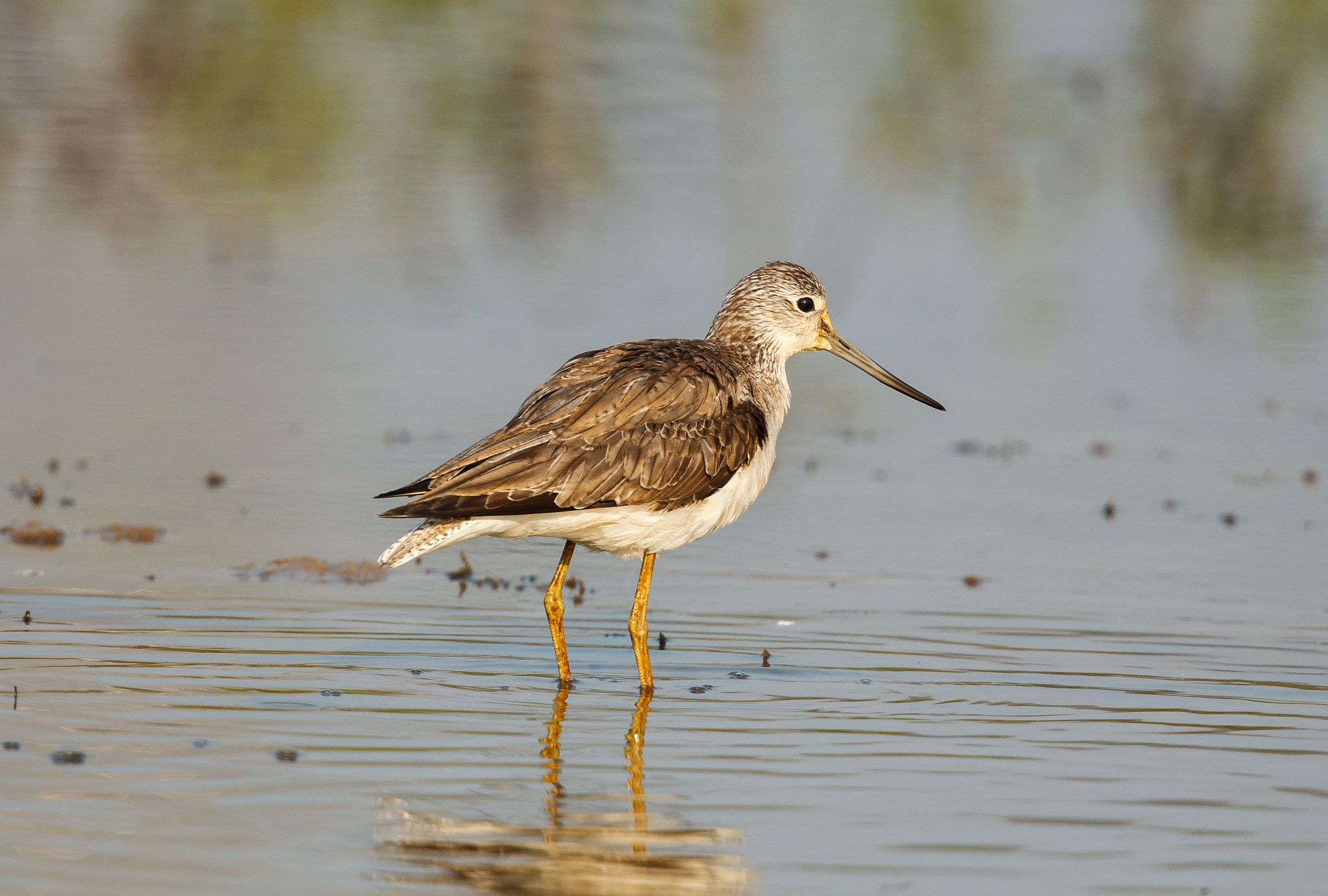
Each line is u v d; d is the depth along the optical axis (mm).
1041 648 11523
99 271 21547
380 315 20531
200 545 13414
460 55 29484
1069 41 30938
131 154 25500
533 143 26672
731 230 23875
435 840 7859
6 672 10102
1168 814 8430
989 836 8094
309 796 8344
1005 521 15023
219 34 29562
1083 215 25781
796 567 13633
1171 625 12133
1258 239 25078
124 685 9984
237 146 26047
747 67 29719
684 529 11055
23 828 7773
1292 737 9703
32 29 29703
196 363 18531
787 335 12539
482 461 10289
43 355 18422
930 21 31031
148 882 7270
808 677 10820
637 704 10164
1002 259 23766
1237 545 14359
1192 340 21234
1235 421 18484
